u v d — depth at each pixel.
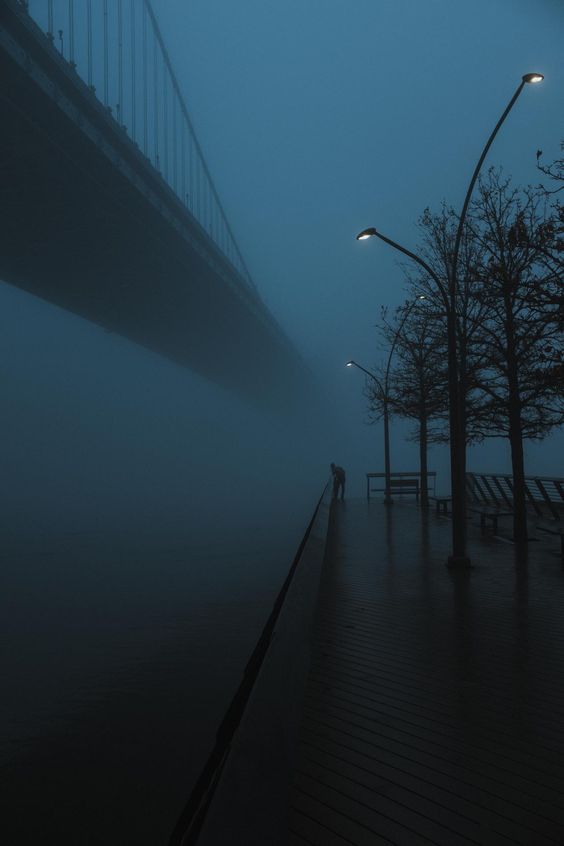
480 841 3.74
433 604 10.12
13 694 14.70
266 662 3.89
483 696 6.10
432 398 27.23
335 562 14.30
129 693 14.29
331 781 4.46
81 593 25.67
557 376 15.59
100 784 10.14
